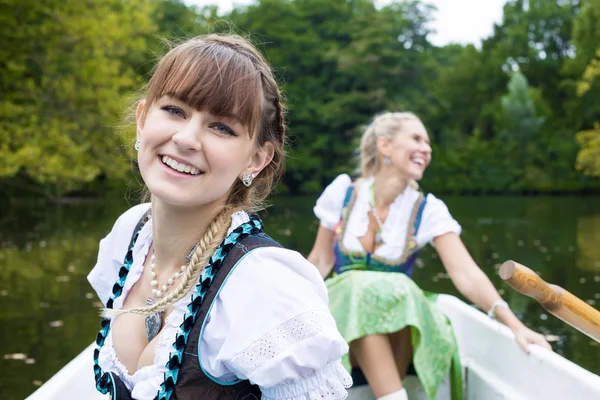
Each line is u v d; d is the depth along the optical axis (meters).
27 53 12.62
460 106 39.53
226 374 1.04
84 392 1.76
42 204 21.58
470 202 29.72
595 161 27.39
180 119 1.05
